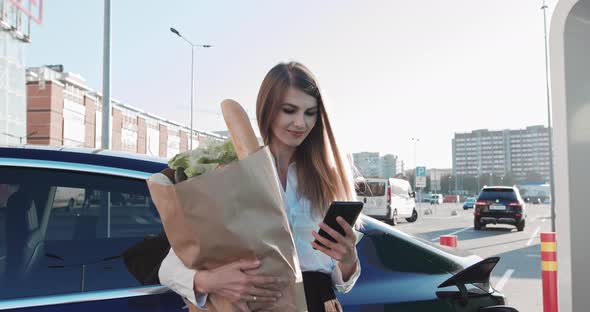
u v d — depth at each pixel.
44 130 48.31
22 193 2.03
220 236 1.37
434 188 42.78
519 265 10.40
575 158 1.18
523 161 142.12
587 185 1.18
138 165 2.11
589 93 1.18
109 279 1.93
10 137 31.19
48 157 2.09
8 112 31.19
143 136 73.31
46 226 2.00
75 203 2.03
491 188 20.44
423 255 2.28
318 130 1.90
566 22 1.17
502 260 11.14
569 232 1.17
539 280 8.62
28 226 2.00
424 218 32.03
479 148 146.75
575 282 1.17
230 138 1.54
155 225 2.01
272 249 1.41
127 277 1.93
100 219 2.03
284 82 1.79
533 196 100.12
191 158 1.49
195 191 1.35
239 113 1.53
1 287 1.90
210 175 1.36
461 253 2.56
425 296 2.11
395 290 2.10
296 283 1.48
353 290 2.07
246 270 1.41
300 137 1.81
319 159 1.88
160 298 1.88
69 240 1.99
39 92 48.56
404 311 2.05
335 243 1.62
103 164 2.09
